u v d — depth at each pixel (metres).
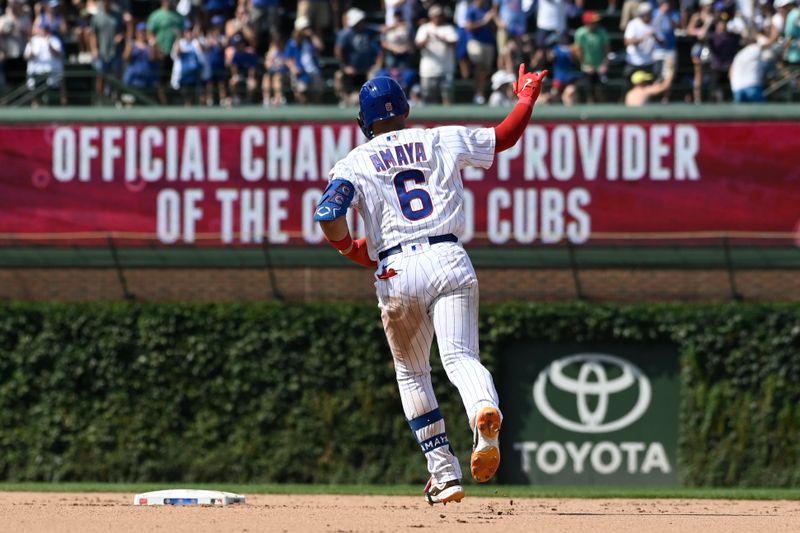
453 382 23.86
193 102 73.06
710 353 64.75
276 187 68.44
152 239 68.81
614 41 76.81
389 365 65.75
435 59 71.62
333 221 24.19
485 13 73.56
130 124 69.06
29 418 67.19
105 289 69.12
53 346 67.31
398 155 24.41
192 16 77.94
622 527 24.86
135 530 23.09
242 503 34.50
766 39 72.19
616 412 65.75
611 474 65.50
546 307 65.75
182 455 66.19
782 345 64.31
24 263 69.31
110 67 75.88
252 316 66.62
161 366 66.81
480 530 23.59
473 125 67.00
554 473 65.62
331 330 66.12
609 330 65.50
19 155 69.31
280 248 68.31
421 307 24.14
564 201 67.19
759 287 66.38
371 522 25.67
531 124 67.44
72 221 69.06
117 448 66.56
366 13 80.50
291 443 65.75
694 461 64.38
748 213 66.38
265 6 76.38
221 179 68.62
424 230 24.00
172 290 68.88
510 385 66.19
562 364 66.06
